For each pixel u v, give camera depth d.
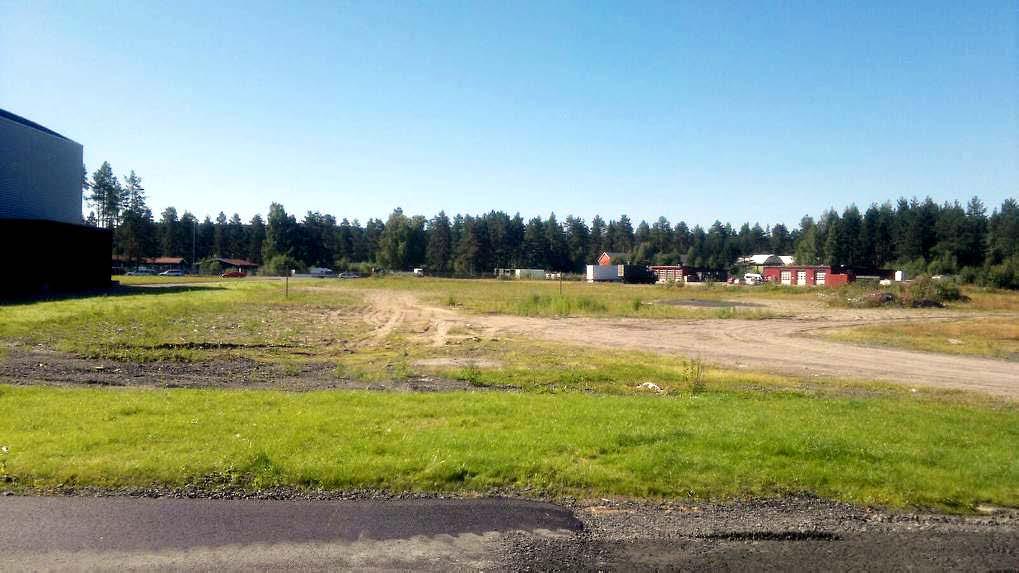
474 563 4.62
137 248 106.75
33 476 5.95
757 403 11.04
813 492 6.29
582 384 13.73
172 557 4.53
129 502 5.51
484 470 6.44
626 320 32.25
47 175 44.06
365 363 16.28
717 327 29.33
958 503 6.15
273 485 5.97
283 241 129.12
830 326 30.52
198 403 9.29
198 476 6.06
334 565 4.50
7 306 26.06
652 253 150.12
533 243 146.62
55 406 8.82
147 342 17.55
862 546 5.14
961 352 21.55
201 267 113.06
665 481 6.36
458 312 35.94
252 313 30.66
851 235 122.81
